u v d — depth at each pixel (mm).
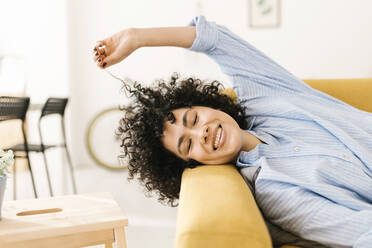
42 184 2979
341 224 755
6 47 3252
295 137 1102
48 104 2289
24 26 3246
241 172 1040
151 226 1959
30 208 996
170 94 1257
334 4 3273
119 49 1087
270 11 3332
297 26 3332
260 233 580
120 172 3414
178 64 3514
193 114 1093
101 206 997
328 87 1402
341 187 931
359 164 976
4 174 946
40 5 3246
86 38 3549
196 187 774
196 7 3422
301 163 989
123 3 3514
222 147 1052
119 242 900
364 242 685
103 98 3615
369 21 3246
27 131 3197
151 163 1221
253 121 1240
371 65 3287
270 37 3369
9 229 849
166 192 1261
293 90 1264
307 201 817
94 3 3521
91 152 3529
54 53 3283
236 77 1262
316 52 3340
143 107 1227
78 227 869
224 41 1229
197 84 1354
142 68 3559
